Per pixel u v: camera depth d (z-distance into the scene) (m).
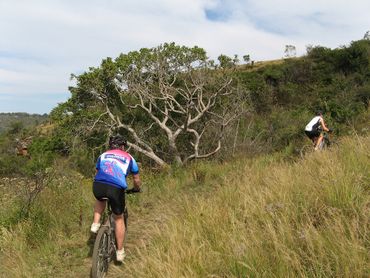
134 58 20.89
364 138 8.52
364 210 4.82
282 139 19.27
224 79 21.67
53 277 5.79
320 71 43.72
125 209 6.16
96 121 20.36
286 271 4.00
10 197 9.21
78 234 7.30
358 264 3.78
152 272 4.64
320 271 3.82
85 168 18.78
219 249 4.91
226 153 18.81
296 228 5.00
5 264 6.23
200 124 22.11
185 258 4.67
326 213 5.21
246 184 7.54
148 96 20.86
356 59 41.25
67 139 20.55
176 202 8.84
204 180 11.44
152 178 12.30
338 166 6.43
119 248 5.75
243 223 5.32
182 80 22.80
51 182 9.45
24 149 33.75
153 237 6.25
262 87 38.44
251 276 4.12
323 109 20.98
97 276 5.04
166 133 21.34
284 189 6.27
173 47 21.38
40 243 6.94
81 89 21.08
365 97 27.19
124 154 5.79
